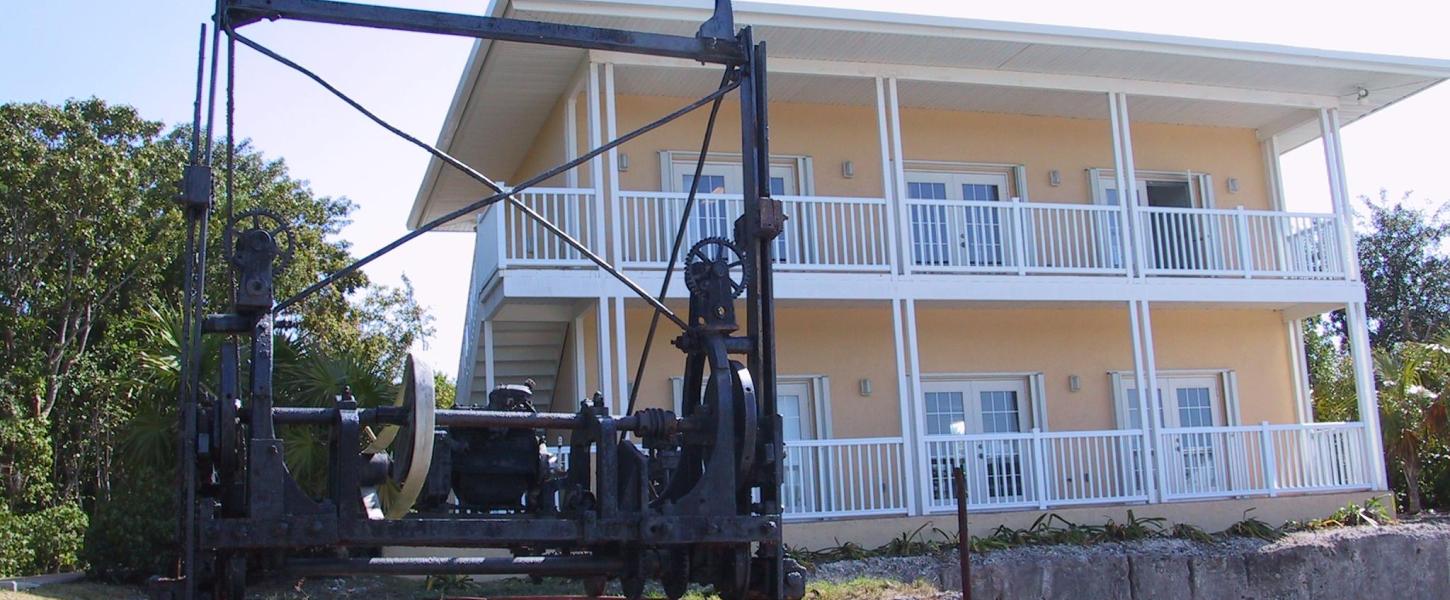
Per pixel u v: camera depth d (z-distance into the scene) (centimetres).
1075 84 1548
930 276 1460
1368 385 1605
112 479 2112
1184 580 1345
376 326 3253
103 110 2242
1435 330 3006
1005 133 1680
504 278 1305
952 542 1381
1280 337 1769
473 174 565
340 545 453
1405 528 1484
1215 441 1536
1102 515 1468
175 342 1379
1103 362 1672
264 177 2703
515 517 514
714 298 538
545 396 1653
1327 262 1622
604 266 600
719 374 515
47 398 2027
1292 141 1841
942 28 1395
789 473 1418
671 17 1290
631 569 528
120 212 2073
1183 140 1762
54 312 2102
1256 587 1371
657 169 1508
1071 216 1673
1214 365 1725
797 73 1453
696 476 538
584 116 1484
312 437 1263
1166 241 1582
